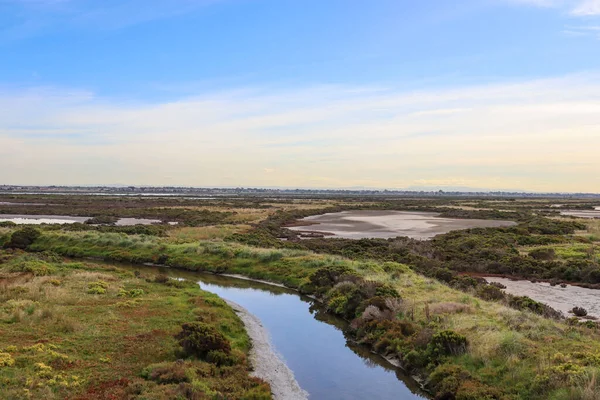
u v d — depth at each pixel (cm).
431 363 1681
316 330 2356
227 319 2345
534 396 1295
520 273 3744
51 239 5112
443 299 2427
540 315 2156
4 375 1363
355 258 4206
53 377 1399
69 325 1925
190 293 2848
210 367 1616
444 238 5769
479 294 2688
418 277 3175
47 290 2567
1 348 1608
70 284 2823
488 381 1456
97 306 2352
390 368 1841
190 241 5125
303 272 3622
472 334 1777
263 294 3256
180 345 1772
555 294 2989
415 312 2212
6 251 4469
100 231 5800
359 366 1864
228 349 1798
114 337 1859
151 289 2897
